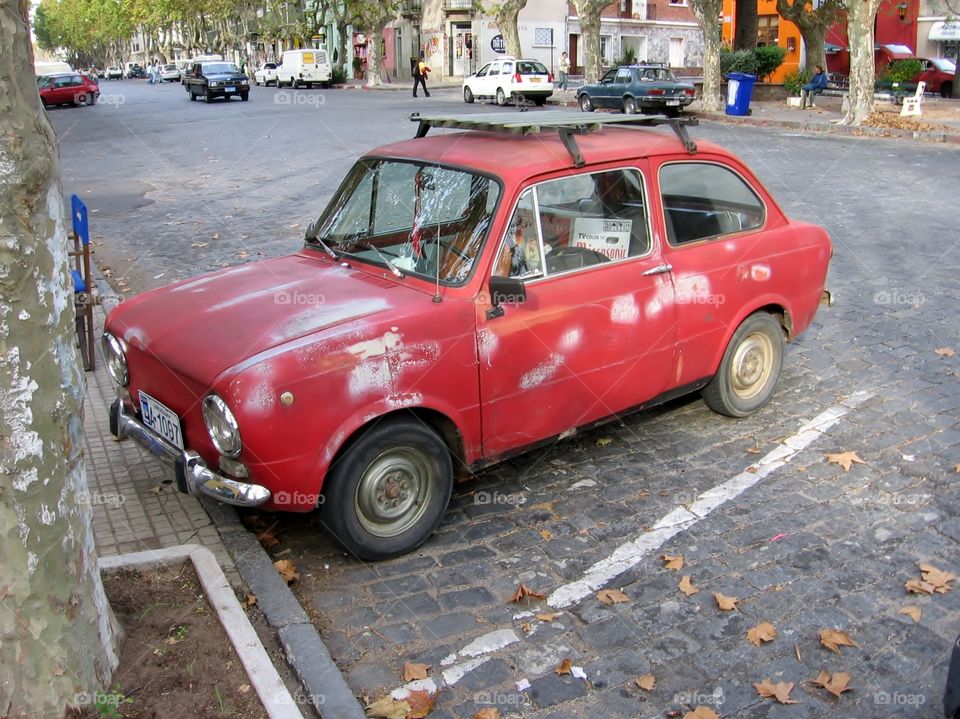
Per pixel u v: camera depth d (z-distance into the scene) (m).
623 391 4.82
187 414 3.92
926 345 6.97
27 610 2.71
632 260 4.73
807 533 4.35
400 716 3.17
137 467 5.04
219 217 12.76
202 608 3.56
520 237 4.29
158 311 4.40
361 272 4.58
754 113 26.77
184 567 3.86
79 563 2.88
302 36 60.12
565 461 5.19
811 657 3.47
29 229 2.55
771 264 5.39
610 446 5.37
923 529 4.36
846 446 5.28
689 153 5.01
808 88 28.50
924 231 10.78
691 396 6.13
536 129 4.57
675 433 5.53
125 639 3.32
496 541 4.36
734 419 5.71
